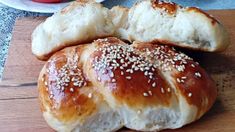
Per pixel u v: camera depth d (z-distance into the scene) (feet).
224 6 1.03
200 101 0.66
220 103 0.70
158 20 0.75
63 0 1.04
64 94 0.64
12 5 1.01
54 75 0.68
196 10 0.74
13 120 0.68
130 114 0.64
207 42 0.74
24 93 0.74
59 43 0.77
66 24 0.77
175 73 0.67
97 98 0.64
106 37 0.78
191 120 0.66
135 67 0.67
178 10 0.76
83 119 0.63
